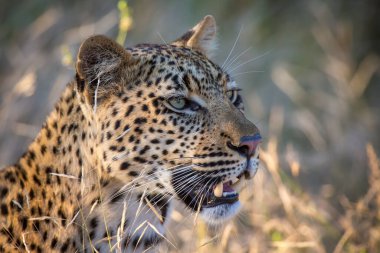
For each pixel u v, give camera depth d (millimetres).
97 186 10758
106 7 20375
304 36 21641
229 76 11836
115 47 10891
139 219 11086
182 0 20672
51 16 19328
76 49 18609
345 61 20938
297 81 20891
